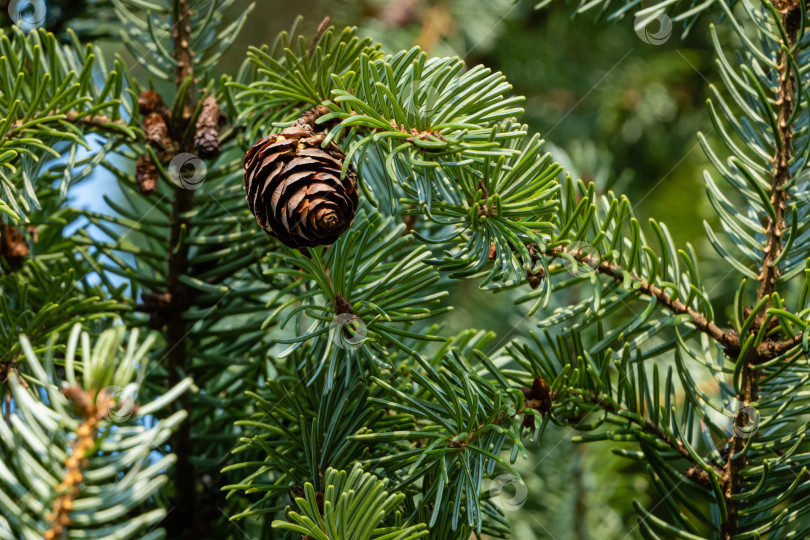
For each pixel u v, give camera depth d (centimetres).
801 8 67
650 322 68
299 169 64
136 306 72
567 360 68
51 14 79
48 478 59
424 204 64
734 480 67
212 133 70
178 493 71
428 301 66
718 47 69
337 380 67
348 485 62
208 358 72
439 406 66
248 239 72
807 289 66
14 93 66
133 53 73
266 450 66
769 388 67
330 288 66
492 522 69
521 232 66
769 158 68
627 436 67
